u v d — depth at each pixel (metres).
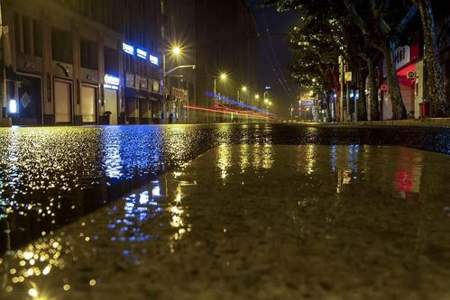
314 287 1.05
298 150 5.77
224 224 1.68
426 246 1.39
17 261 1.26
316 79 73.31
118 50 55.66
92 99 49.03
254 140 9.24
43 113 38.91
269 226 1.65
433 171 3.43
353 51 33.38
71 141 9.13
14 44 34.59
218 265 1.21
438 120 18.48
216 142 8.40
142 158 4.93
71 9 43.69
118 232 1.57
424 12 21.05
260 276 1.13
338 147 6.53
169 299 0.99
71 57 43.94
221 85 120.75
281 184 2.76
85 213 1.92
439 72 21.17
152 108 70.25
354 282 1.09
